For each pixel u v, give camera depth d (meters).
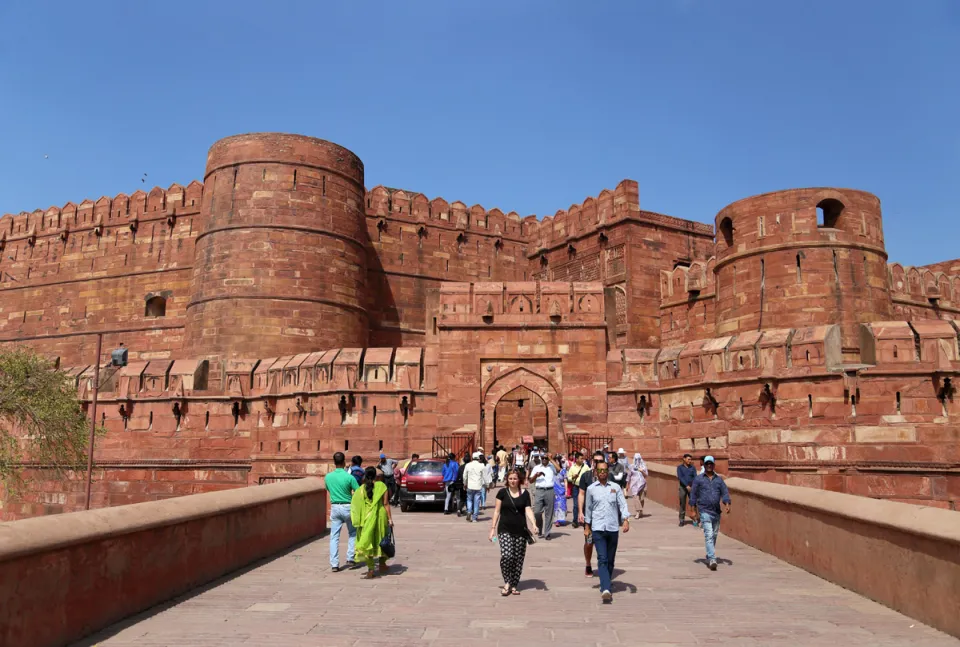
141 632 7.67
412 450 27.77
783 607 8.75
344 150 37.53
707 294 35.38
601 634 7.57
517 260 47.34
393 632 7.67
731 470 24.75
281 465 29.08
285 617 8.32
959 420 21.67
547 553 13.29
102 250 44.59
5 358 28.14
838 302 29.06
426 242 44.53
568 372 28.28
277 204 35.16
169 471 30.56
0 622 6.29
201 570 10.15
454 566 11.78
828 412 23.03
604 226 41.06
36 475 31.81
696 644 7.19
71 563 7.29
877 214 30.67
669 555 12.86
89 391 31.80
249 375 30.66
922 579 7.86
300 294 34.75
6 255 47.47
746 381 24.67
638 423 27.78
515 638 7.42
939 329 22.23
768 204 30.56
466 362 28.42
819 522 10.72
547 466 15.73
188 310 35.88
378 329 42.00
